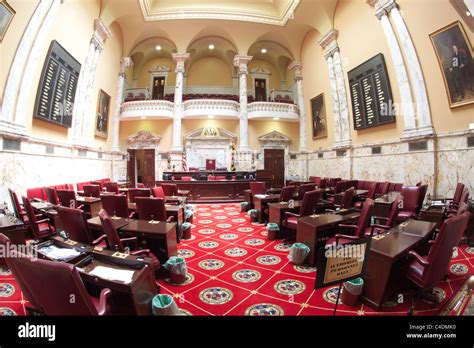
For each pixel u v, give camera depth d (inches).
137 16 392.5
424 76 232.1
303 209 156.6
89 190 219.3
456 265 126.9
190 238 174.2
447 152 215.8
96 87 358.0
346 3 327.3
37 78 228.8
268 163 499.2
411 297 95.6
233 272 118.9
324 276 55.2
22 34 201.6
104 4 332.5
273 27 427.8
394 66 256.4
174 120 442.9
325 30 368.5
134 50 466.6
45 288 54.1
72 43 280.5
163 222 128.6
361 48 306.7
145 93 529.0
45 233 146.9
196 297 95.9
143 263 76.2
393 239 100.7
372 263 90.4
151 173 469.7
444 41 211.5
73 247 86.7
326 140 399.5
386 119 273.3
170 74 553.9
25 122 208.5
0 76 185.8
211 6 406.0
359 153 320.5
